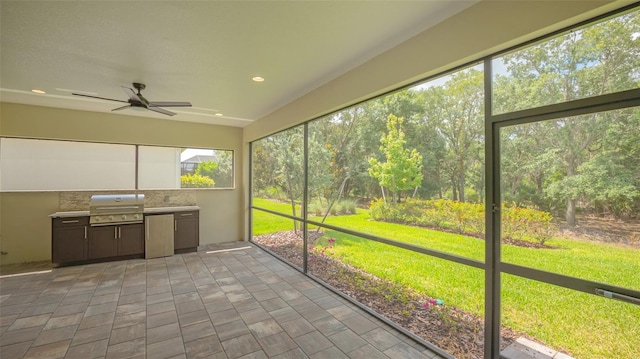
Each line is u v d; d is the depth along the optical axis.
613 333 1.43
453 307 2.21
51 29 2.11
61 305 2.99
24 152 4.46
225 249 5.43
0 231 4.29
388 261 2.82
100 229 4.47
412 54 2.28
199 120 5.52
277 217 5.05
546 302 1.66
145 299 3.17
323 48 2.47
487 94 1.91
